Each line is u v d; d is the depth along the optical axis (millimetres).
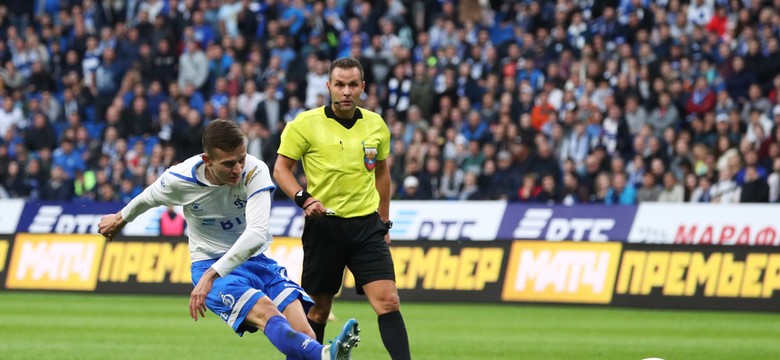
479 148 56125
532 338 36031
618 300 47344
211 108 60750
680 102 55969
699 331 38625
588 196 53406
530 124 56094
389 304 22188
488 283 49219
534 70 59469
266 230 19703
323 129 22453
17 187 62250
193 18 66438
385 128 23047
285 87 60656
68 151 61781
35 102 65812
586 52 58375
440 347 33312
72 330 37656
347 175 22406
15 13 73125
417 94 59531
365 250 22531
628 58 57312
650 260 47219
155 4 69500
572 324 40906
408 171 55219
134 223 53812
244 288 20250
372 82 61312
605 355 31656
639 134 54906
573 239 49656
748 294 45531
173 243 52656
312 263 22891
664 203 49062
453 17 63469
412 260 50625
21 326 38906
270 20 65875
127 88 64500
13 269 55219
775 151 52406
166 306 47375
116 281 53312
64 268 54344
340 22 65562
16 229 55562
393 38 62656
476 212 51406
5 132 65562
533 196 53562
